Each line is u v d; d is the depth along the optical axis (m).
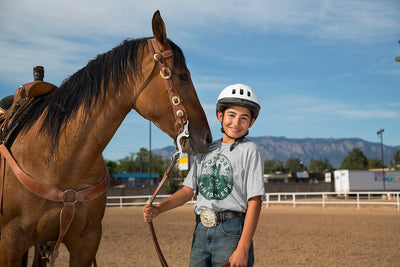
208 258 2.21
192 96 2.27
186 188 2.38
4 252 2.30
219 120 2.38
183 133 2.20
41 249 2.70
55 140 2.35
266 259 7.02
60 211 2.35
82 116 2.34
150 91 2.26
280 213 18.23
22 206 2.32
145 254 7.53
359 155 111.31
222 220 2.16
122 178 62.72
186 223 13.96
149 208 2.19
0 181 2.39
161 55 2.25
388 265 6.48
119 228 12.09
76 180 2.38
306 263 6.66
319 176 59.31
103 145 2.39
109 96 2.34
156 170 88.50
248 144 2.25
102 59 2.43
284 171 122.44
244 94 2.22
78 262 2.53
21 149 2.41
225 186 2.20
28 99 2.69
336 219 14.82
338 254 7.49
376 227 12.01
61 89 2.49
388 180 37.28
